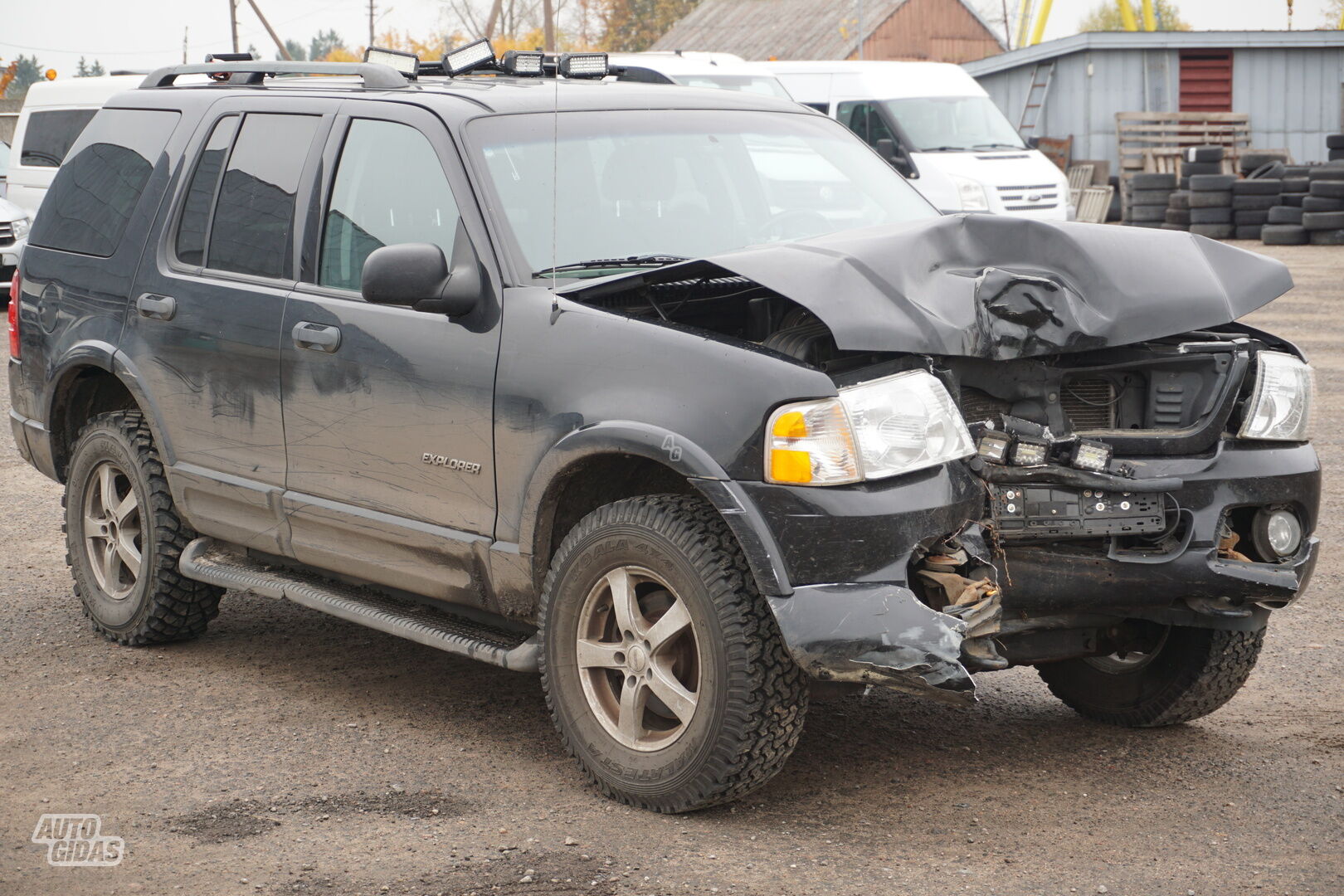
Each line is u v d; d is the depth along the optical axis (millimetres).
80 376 6125
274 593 5273
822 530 3812
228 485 5387
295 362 5055
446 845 3959
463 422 4531
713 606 3936
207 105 5809
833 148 5668
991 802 4285
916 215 5504
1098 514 4160
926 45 52594
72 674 5559
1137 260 4305
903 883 3709
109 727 4961
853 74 20125
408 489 4750
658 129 5203
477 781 4449
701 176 5145
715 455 3926
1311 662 5629
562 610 4301
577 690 4316
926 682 3736
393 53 5547
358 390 4848
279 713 5094
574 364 4262
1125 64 31672
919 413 3916
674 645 4164
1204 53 31812
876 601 3783
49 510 8570
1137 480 4148
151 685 5422
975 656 3941
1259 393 4316
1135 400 4422
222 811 4223
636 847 3936
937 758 4672
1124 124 31500
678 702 4090
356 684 5430
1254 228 26938
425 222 4832
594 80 5930
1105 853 3906
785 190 5324
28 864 3865
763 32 54406
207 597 5840
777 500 3844
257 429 5254
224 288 5367
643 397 4086
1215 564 4219
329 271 5090
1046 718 5117
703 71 18969
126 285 5793
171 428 5609
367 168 5066
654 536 4055
